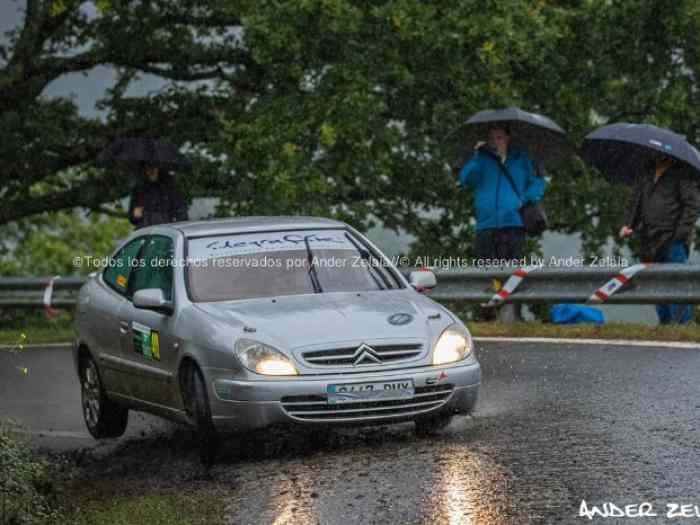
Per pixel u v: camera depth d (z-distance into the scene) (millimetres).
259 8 54500
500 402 24438
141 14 64125
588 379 26281
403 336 21000
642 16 61062
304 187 53031
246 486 18734
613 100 65062
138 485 20312
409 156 62281
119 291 25609
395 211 65312
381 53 55688
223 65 66500
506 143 38438
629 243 65500
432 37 53688
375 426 21625
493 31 53406
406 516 16156
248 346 20594
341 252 24047
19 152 65250
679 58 64375
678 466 17891
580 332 34406
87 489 20688
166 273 23812
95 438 26219
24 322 65375
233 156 55344
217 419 20766
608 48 61875
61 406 30047
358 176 57438
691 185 35312
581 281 37281
